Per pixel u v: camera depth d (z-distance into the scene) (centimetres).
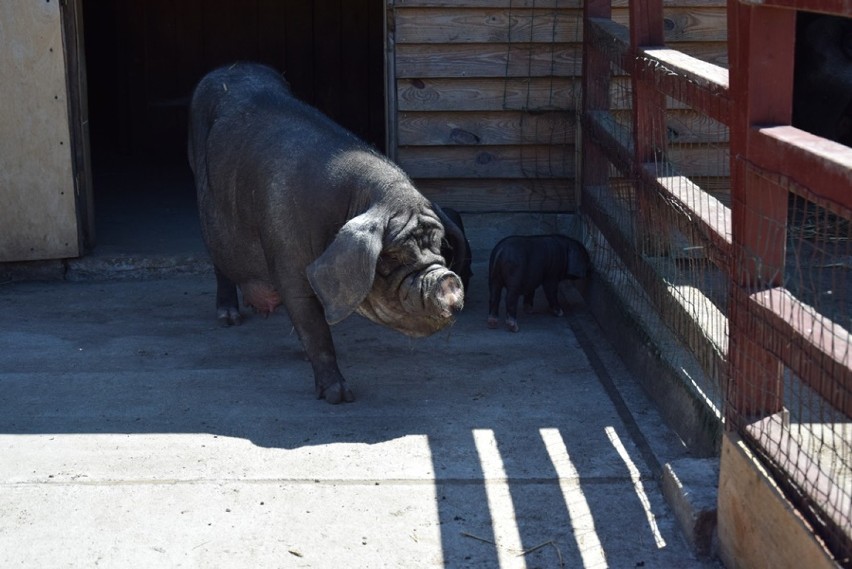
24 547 412
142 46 1187
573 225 805
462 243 524
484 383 577
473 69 785
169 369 598
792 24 363
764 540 359
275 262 544
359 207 508
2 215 761
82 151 780
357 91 1209
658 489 459
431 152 802
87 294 745
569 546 415
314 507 443
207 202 610
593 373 593
